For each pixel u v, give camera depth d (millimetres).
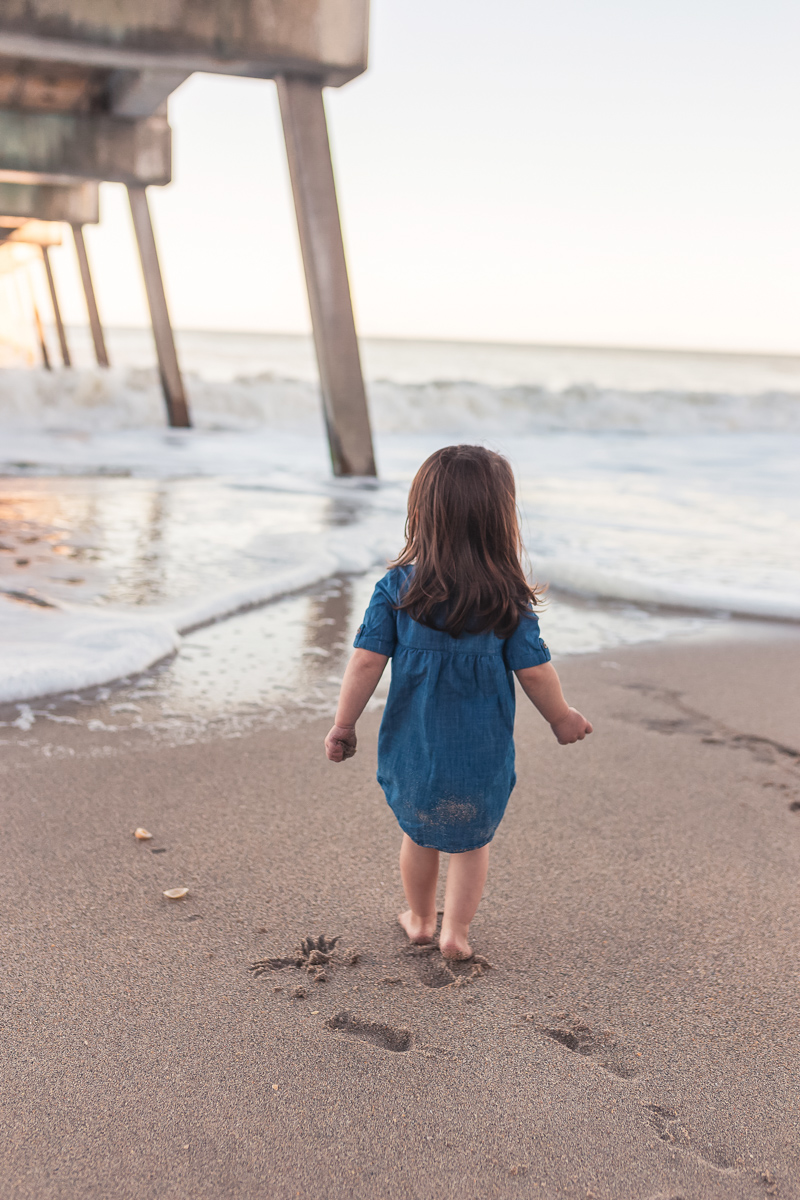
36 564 5762
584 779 3189
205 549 6383
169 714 3617
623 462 12742
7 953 2049
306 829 2734
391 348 85875
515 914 2320
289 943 2148
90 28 9055
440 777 1969
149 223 16406
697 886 2490
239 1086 1655
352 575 6012
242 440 15164
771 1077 1737
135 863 2494
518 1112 1615
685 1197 1444
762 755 3453
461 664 1953
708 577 6180
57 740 3316
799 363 82188
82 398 16906
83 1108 1585
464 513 1920
